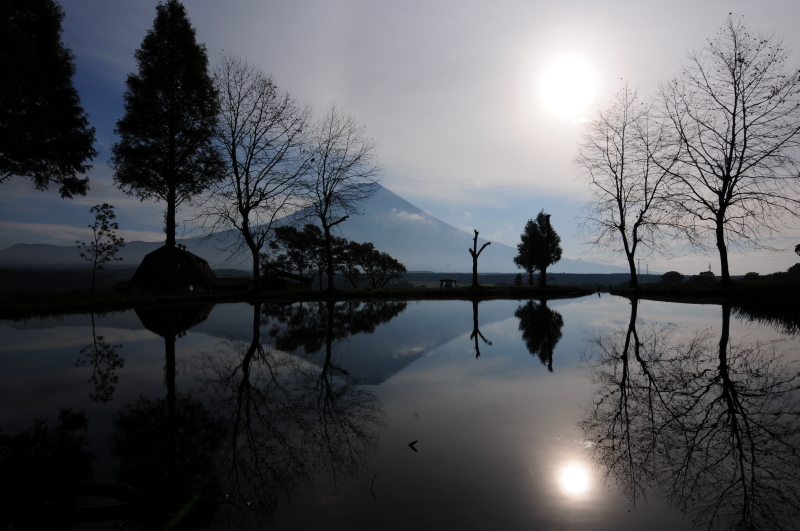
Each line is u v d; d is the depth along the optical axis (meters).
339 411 4.50
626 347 8.38
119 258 38.84
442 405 4.71
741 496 2.75
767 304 15.15
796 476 3.04
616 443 3.63
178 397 5.05
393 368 6.65
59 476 3.02
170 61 26.20
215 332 10.96
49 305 17.42
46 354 7.86
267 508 2.62
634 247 28.48
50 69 21.52
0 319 14.52
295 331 11.20
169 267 26.62
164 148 26.17
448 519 2.48
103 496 2.77
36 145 20.33
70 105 22.58
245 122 26.34
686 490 2.85
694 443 3.63
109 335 10.46
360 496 2.76
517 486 2.90
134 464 3.24
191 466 3.21
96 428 4.00
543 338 9.77
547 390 5.33
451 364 6.95
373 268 66.38
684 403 4.75
